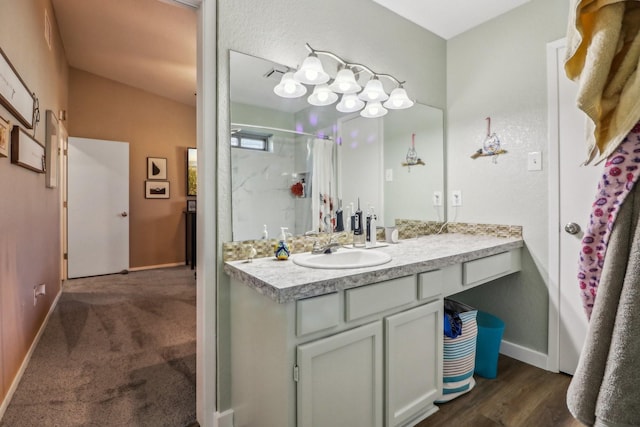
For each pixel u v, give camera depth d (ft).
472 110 7.57
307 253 5.37
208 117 4.77
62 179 13.29
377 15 6.72
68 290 12.30
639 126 1.64
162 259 16.61
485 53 7.33
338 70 6.10
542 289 6.52
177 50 11.70
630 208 1.63
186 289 12.42
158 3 9.27
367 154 6.70
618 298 1.63
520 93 6.75
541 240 6.49
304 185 5.79
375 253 5.32
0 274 5.34
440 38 7.97
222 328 4.88
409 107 7.24
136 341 7.85
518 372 6.42
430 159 7.76
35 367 6.63
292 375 3.56
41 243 8.50
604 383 1.63
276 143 5.45
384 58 6.84
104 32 11.27
